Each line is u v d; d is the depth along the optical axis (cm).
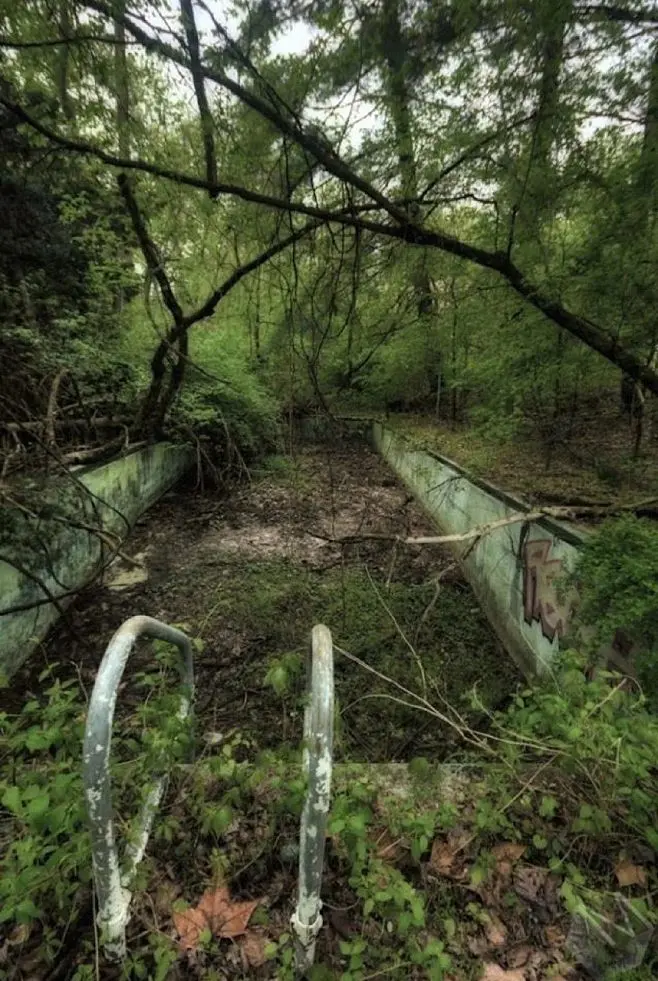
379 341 524
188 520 695
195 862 156
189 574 522
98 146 340
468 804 173
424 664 367
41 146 369
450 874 153
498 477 496
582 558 258
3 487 333
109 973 127
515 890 149
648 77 250
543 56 252
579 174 294
